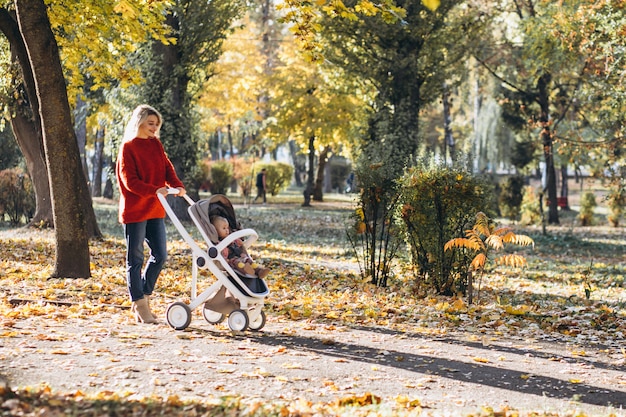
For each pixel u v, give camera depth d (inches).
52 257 624.1
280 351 298.4
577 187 3277.6
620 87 877.8
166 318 335.6
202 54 1119.0
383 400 236.5
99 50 654.5
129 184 334.6
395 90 1157.7
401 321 401.4
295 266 644.7
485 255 466.6
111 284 470.3
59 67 474.0
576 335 386.3
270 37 2428.6
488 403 241.3
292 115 1657.2
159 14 592.1
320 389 245.4
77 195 485.7
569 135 1325.0
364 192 555.2
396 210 547.5
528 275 704.4
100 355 272.1
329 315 394.3
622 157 1151.0
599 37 871.1
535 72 1299.2
